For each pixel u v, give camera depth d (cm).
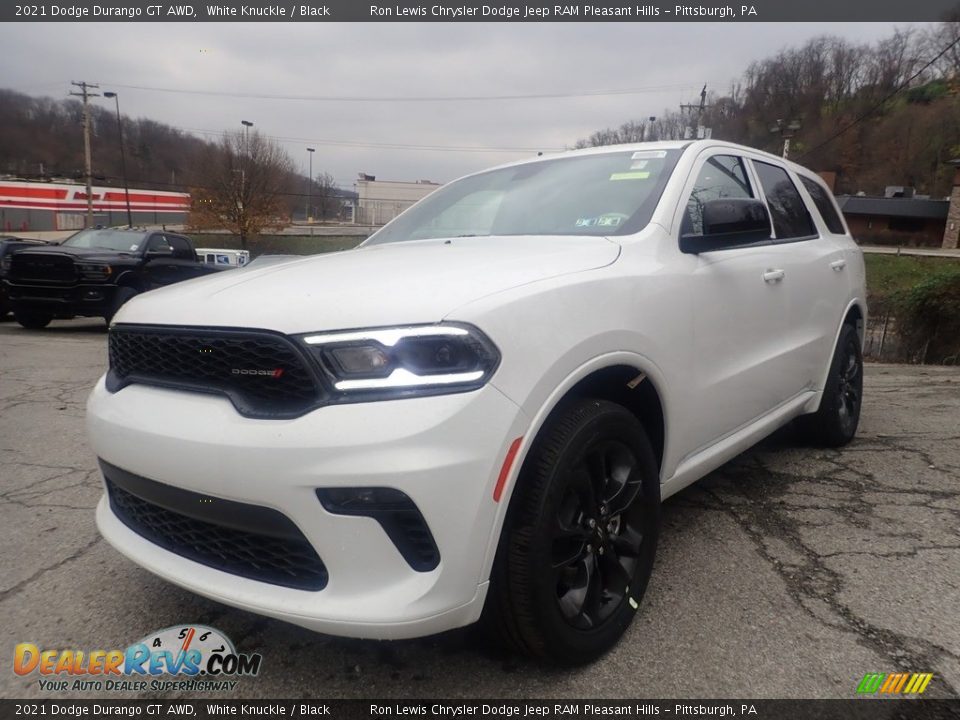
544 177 339
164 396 207
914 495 361
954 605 252
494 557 191
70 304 1091
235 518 188
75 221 6694
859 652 224
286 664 223
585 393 229
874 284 2166
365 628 177
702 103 3984
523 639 204
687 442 269
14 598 265
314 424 177
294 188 4822
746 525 324
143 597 265
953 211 5809
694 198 298
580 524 215
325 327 183
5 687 215
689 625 240
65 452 457
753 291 310
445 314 184
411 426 175
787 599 257
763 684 209
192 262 1299
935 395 647
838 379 420
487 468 181
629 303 232
